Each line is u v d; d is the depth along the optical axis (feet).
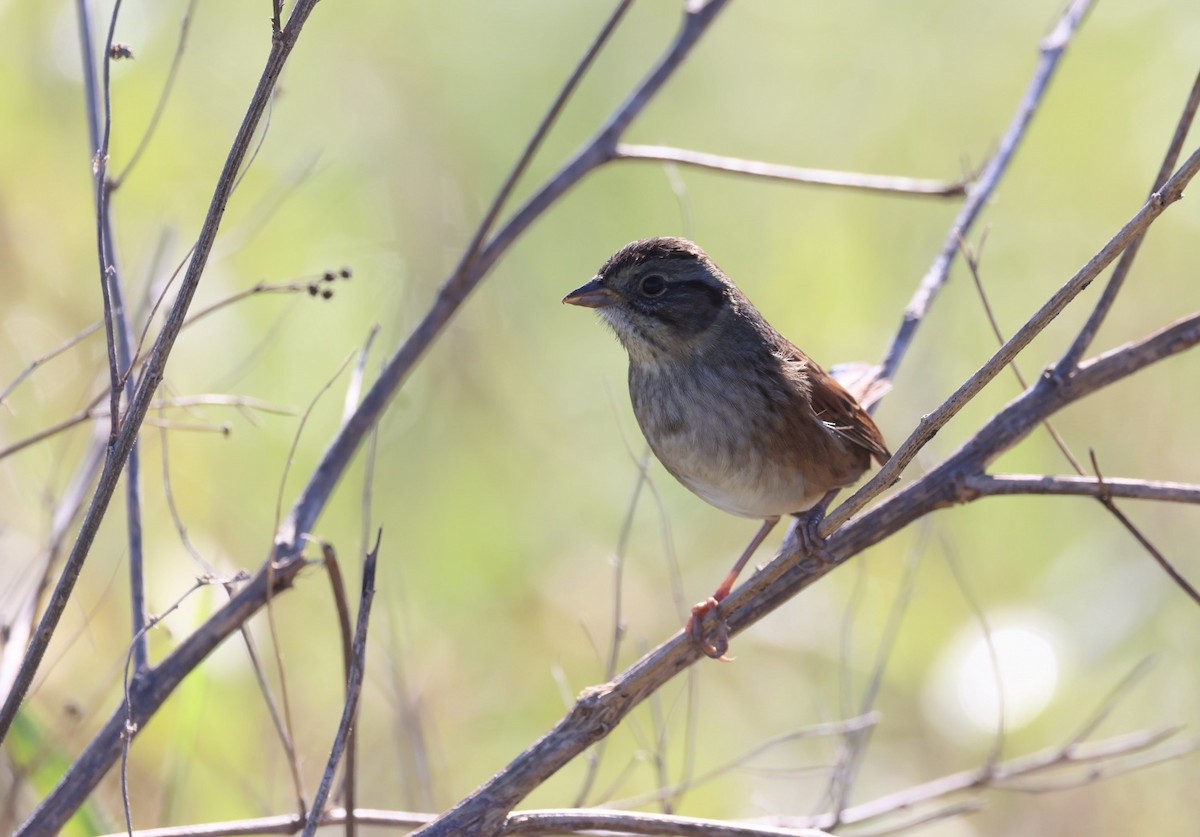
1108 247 18.02
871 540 23.57
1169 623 39.09
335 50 42.96
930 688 37.52
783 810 35.42
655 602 38.45
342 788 23.52
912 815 35.81
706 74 46.68
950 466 23.66
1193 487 22.11
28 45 37.55
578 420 41.83
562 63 45.39
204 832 21.48
